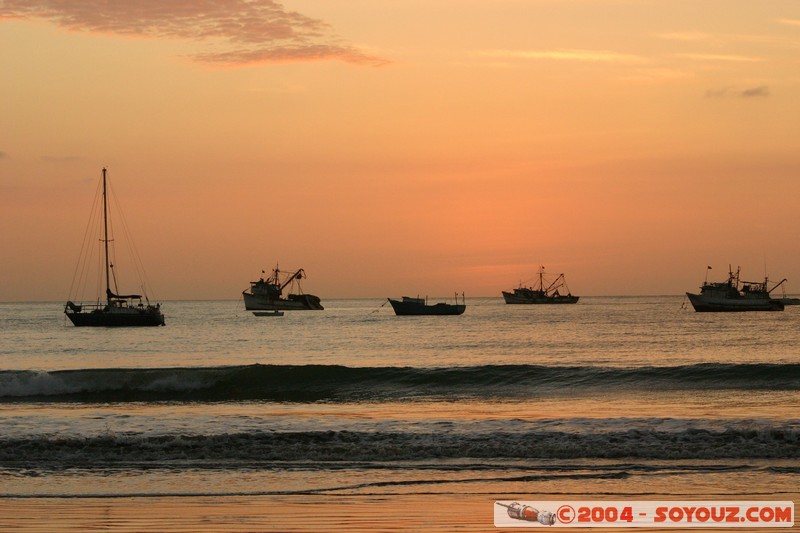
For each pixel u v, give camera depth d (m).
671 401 47.03
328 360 97.25
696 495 23.45
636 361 88.25
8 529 20.45
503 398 49.88
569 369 59.25
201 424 33.72
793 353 100.25
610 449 28.38
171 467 26.64
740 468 26.28
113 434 30.88
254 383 56.12
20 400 50.62
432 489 24.06
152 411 42.41
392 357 101.50
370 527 20.64
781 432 29.81
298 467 26.69
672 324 197.38
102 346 125.62
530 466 26.73
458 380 57.00
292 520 21.16
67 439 29.44
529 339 139.62
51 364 90.31
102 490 23.98
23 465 26.84
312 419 35.25
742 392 51.19
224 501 22.84
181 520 21.16
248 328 197.12
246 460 27.58
